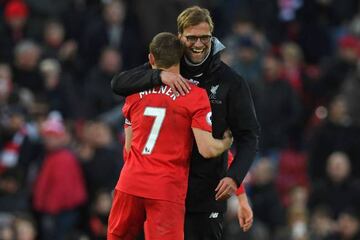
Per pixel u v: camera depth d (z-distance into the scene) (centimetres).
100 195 4438
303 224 4538
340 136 5153
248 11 5959
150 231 2364
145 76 2383
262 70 5444
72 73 5428
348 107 5412
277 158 5216
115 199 2422
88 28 5597
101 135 4591
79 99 5150
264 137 5288
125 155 2469
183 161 2386
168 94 2375
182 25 2381
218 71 2447
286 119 5369
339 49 5903
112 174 4566
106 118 5059
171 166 2370
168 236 2353
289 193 4881
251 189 4784
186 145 2383
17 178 4534
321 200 4803
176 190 2367
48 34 5472
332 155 4903
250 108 2456
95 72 5244
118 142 4806
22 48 5162
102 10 5669
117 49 5509
